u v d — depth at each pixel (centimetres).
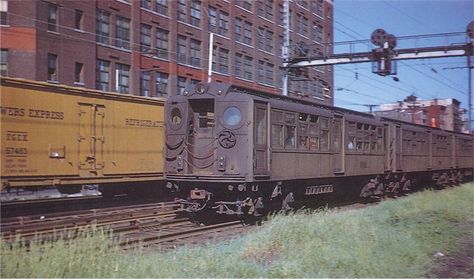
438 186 3084
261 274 705
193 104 1472
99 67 3581
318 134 1662
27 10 3073
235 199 1417
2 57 3058
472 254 888
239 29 5159
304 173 1566
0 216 1340
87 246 772
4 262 686
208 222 1425
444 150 3109
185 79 4406
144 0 3972
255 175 1340
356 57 2539
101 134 1764
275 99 1494
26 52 3055
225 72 4950
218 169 1372
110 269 686
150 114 1980
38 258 709
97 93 1748
